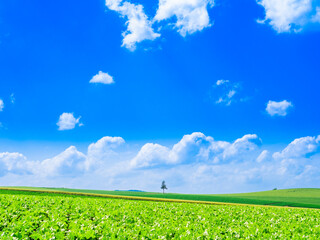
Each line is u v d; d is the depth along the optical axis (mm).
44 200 27812
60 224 15797
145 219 19250
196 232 14867
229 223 20266
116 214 20734
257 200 77938
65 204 25125
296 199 103688
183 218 21000
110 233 13883
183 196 90688
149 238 14016
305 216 26656
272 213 27609
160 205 30125
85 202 28625
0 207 21438
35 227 15531
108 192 101125
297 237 15398
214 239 14203
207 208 29594
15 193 55781
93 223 16859
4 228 14297
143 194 99500
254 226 18656
